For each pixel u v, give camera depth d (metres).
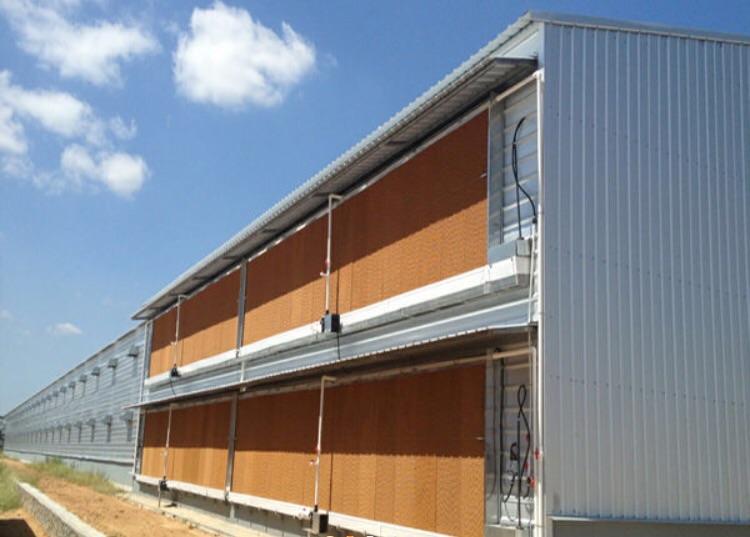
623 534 10.21
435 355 12.52
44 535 18.80
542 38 11.09
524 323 10.67
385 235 14.55
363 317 14.93
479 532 10.98
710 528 10.82
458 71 12.49
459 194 12.48
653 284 11.09
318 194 16.66
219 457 22.05
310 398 16.84
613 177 11.16
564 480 9.92
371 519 13.70
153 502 27.66
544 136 10.77
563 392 10.15
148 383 31.23
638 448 10.48
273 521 18.19
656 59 11.84
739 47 12.59
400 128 13.23
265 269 20.39
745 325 11.70
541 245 10.45
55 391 66.62
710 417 11.11
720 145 12.12
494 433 11.04
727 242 11.85
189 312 26.91
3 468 41.72
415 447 12.73
